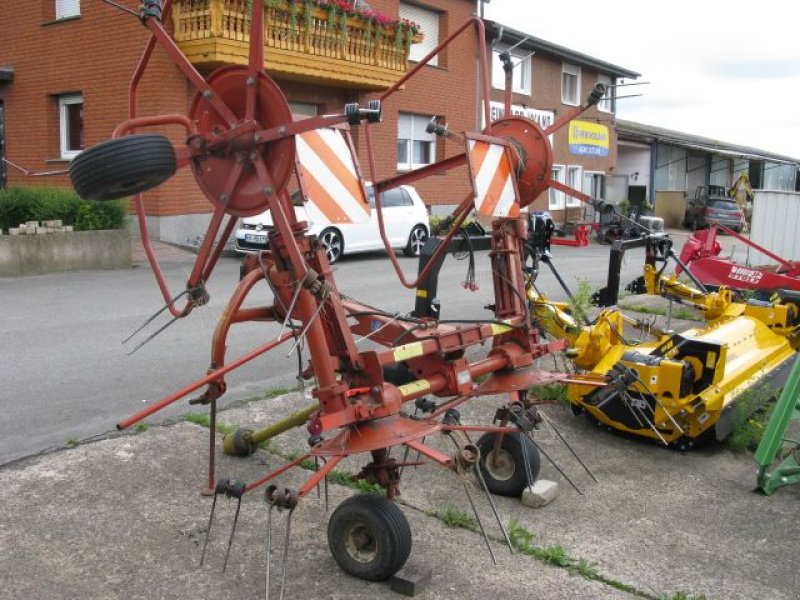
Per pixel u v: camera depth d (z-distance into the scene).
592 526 4.29
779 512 4.54
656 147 37.72
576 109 4.74
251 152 3.37
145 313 9.95
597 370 5.54
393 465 3.67
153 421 5.73
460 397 4.37
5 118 20.00
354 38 19.09
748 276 8.74
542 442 5.57
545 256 5.91
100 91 17.84
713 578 3.78
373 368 3.59
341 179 3.78
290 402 6.21
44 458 4.95
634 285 7.94
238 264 15.31
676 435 5.39
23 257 12.98
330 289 3.55
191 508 4.32
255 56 3.32
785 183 53.16
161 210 17.09
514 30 25.70
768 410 6.09
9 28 19.42
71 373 7.08
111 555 3.79
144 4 3.59
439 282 13.99
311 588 3.54
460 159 4.30
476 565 3.80
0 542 3.88
